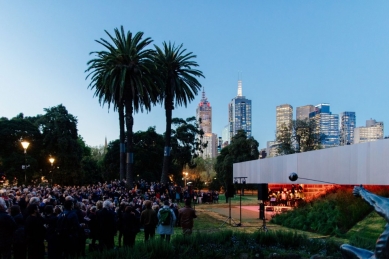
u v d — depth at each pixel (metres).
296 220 20.31
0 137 60.03
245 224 21.92
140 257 8.60
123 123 45.75
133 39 42.19
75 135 67.12
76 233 8.90
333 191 23.33
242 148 74.94
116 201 21.92
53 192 19.16
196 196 43.31
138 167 71.19
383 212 5.16
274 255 9.71
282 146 86.75
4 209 8.40
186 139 78.38
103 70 42.75
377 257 5.21
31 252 8.55
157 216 12.16
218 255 9.66
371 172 19.11
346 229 17.33
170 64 48.00
